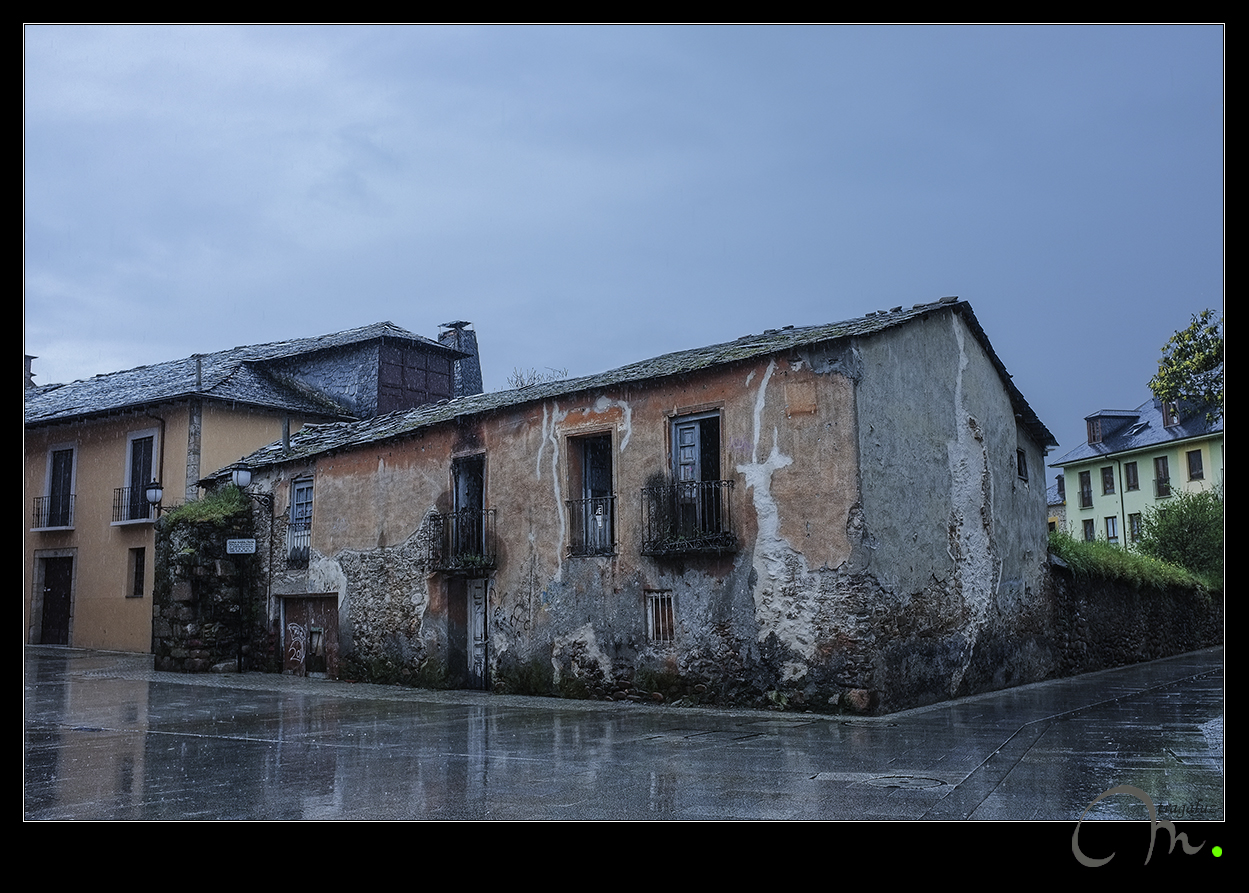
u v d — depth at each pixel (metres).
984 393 15.07
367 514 16.39
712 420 12.91
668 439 12.93
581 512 13.80
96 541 23.73
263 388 24.72
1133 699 12.38
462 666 14.95
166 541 18.17
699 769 7.45
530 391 15.51
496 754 8.37
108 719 11.14
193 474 22.19
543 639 13.85
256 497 18.30
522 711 11.85
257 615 17.92
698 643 12.30
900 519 12.11
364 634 16.11
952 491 13.59
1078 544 19.61
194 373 25.14
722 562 12.22
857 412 11.51
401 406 27.47
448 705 12.59
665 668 12.54
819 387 11.72
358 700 13.23
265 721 10.92
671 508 12.73
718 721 10.58
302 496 17.72
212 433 22.72
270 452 19.27
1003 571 14.91
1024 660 15.20
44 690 14.49
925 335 13.39
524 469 14.40
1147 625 21.38
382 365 27.06
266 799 6.44
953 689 12.81
